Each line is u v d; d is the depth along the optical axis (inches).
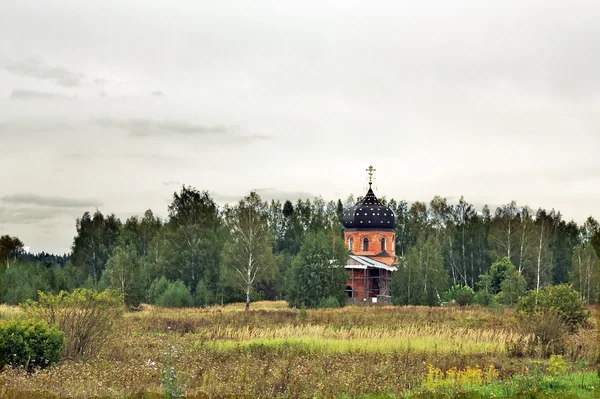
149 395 920.3
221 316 2394.2
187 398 918.4
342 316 2465.6
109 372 1076.5
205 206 4598.9
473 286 4744.1
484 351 1443.2
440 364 1239.5
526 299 1690.5
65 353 1246.9
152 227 4948.3
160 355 1299.2
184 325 1957.4
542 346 1425.9
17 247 4539.9
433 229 5226.4
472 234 4817.9
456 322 2186.3
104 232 4751.5
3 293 2992.1
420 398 941.2
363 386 1014.4
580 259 3826.3
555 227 5036.9
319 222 5270.7
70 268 4478.3
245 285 3513.8
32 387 976.3
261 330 1800.0
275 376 1055.0
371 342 1568.7
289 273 3720.5
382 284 4744.1
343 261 3725.4
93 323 1286.9
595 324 1932.8
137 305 2935.5
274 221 5334.6
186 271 3914.9
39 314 1278.3
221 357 1299.2
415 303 3750.0
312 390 986.7
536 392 965.8
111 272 2997.0
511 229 4411.9
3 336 1143.0
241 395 948.0
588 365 1238.9
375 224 4874.5
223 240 4116.6
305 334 1755.7
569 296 1667.1
